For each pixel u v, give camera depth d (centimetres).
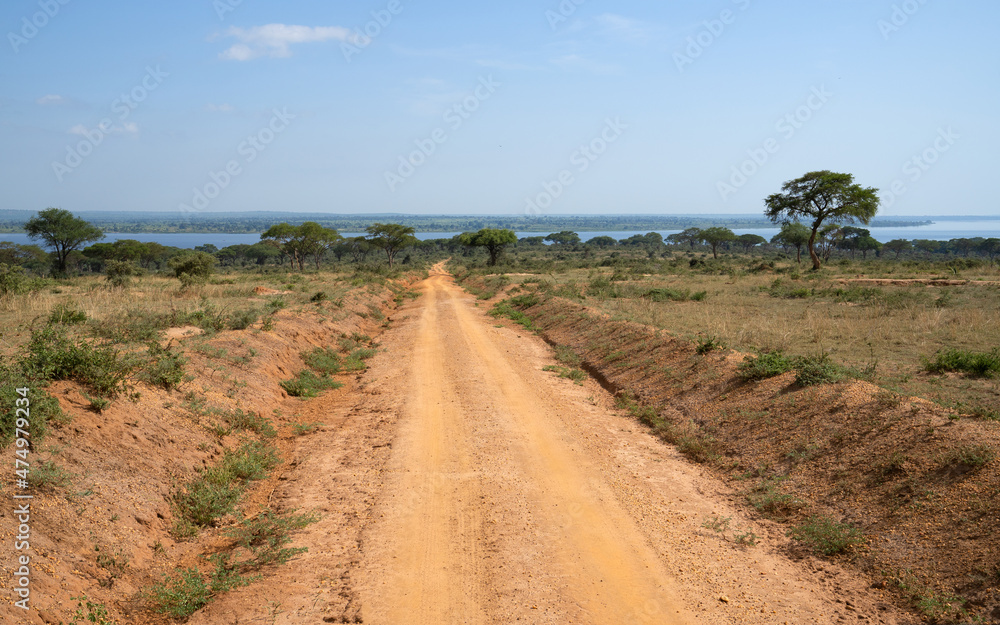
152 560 659
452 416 1275
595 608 610
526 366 1789
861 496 778
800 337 1733
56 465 673
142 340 1274
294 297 2850
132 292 2931
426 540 751
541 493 894
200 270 3722
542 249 16412
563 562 700
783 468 914
